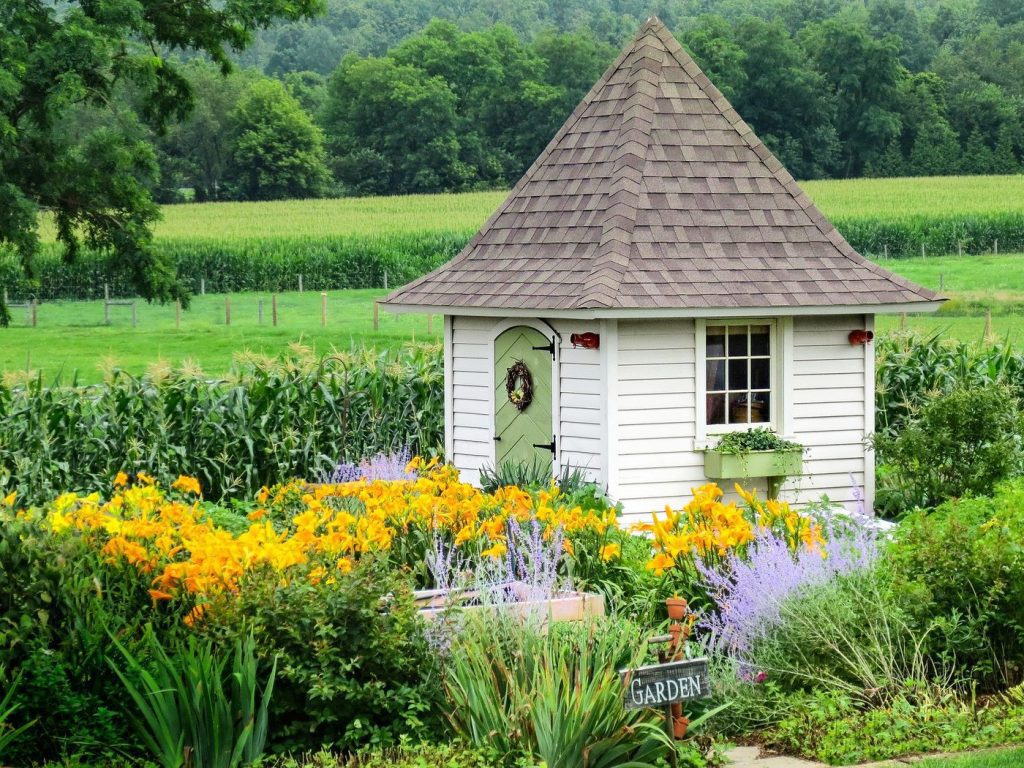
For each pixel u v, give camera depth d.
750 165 16.92
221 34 32.84
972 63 147.25
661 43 17.48
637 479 15.63
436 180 121.12
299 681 7.91
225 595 8.13
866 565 10.20
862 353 16.77
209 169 122.62
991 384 18.25
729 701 8.69
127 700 7.75
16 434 17.48
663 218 16.11
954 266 64.69
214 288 61.88
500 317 16.66
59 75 27.53
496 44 131.12
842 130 125.06
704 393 15.92
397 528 11.16
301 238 68.56
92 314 52.06
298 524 9.52
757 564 9.98
